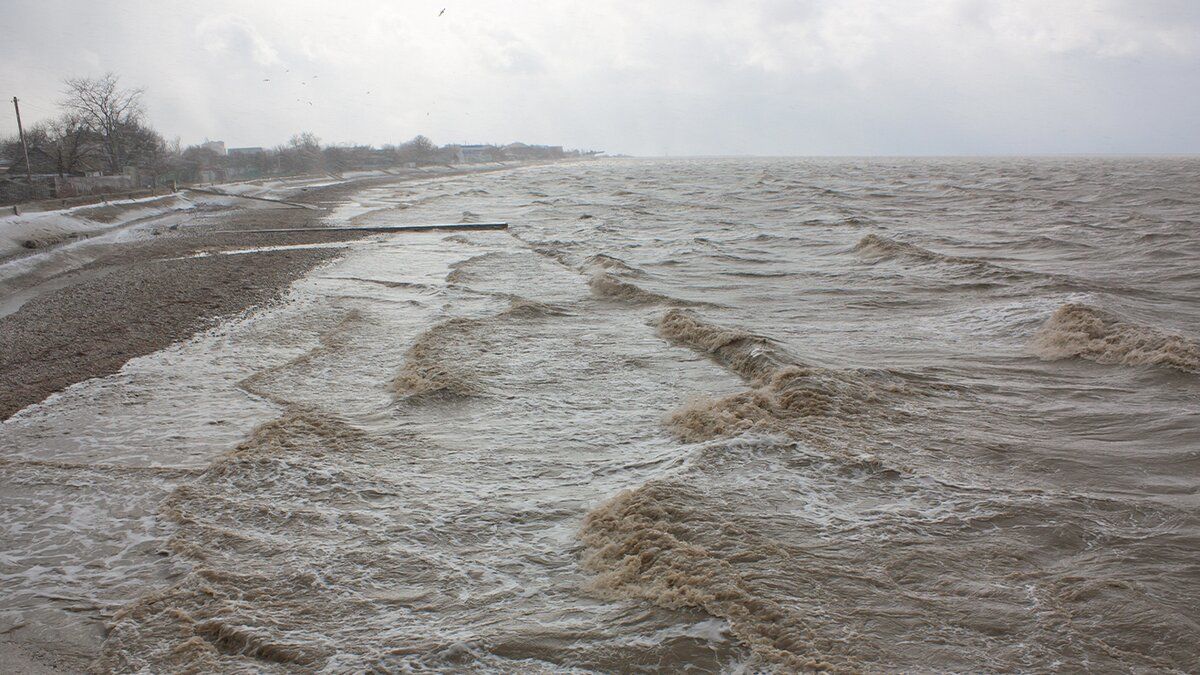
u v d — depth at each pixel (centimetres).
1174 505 720
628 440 915
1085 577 596
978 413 980
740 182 7769
